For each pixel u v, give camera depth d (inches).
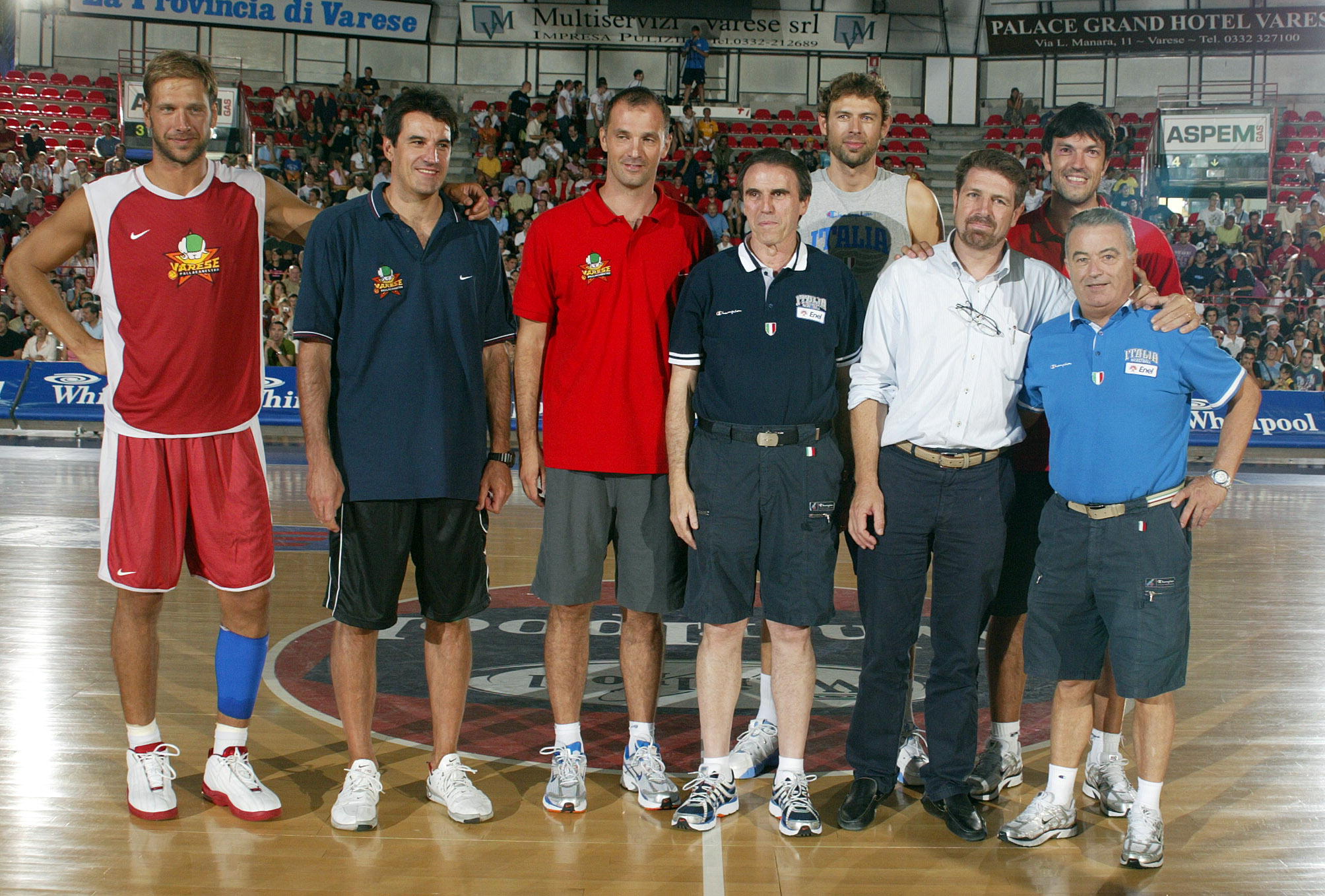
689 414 129.5
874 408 128.3
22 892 107.8
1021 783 142.0
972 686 128.4
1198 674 190.2
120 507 124.6
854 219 148.8
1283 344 585.9
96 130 716.0
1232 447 117.7
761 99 772.0
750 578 128.5
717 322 126.1
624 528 132.5
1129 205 667.4
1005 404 126.3
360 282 126.3
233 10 735.7
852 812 127.2
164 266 122.6
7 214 643.5
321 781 137.9
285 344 545.3
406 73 765.9
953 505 125.9
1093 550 120.1
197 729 154.6
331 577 127.3
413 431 126.7
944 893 111.0
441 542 128.9
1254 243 637.9
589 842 121.6
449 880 111.7
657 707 170.1
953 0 750.5
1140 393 118.0
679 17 743.1
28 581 245.9
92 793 132.1
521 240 653.9
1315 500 421.4
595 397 129.6
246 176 130.0
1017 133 743.1
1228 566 295.4
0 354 545.0
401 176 126.1
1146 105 749.9
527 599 244.4
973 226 122.6
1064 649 123.9
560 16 757.9
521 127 711.1
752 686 181.2
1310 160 716.7
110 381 124.5
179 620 213.3
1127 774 144.5
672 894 109.5
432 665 131.7
